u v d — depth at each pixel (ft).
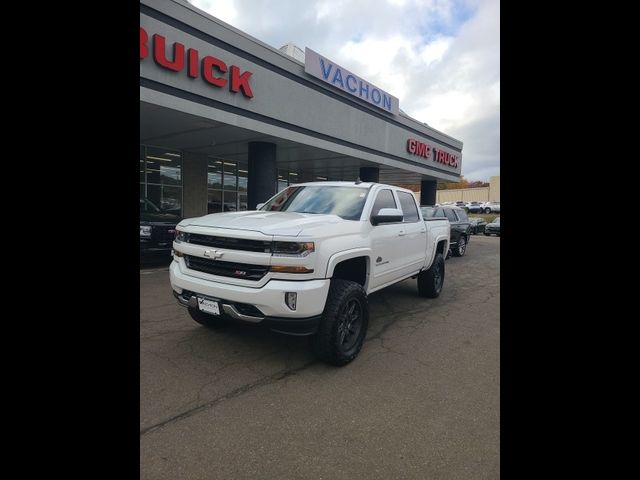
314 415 9.38
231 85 34.17
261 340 14.06
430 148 73.51
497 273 31.50
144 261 30.76
